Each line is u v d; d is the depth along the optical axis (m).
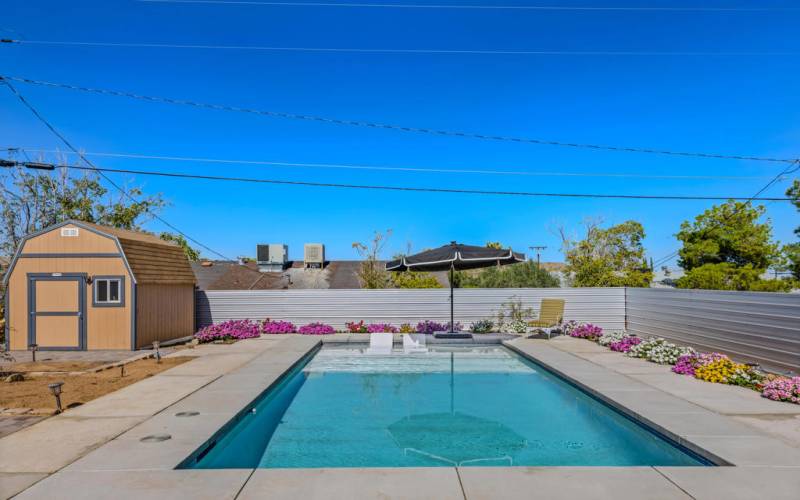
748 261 22.69
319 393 8.70
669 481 4.17
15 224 18.70
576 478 4.25
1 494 3.86
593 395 7.64
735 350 10.22
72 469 4.38
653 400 6.88
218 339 14.12
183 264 15.23
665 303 13.36
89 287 12.66
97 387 7.90
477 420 6.99
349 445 5.92
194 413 6.25
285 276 30.16
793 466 4.49
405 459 5.43
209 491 3.95
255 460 5.40
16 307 12.62
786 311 8.71
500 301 16.39
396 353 13.09
